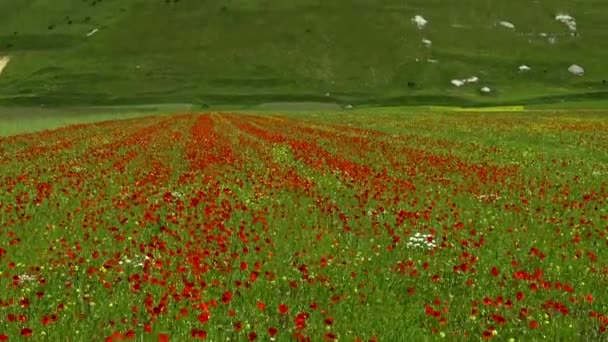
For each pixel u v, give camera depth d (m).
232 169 23.44
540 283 9.45
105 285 9.07
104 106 138.00
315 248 12.00
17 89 151.88
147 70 163.50
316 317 8.30
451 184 20.55
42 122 66.44
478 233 13.55
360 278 10.09
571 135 45.56
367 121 65.19
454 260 11.20
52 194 17.39
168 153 29.39
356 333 7.80
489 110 104.25
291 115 84.62
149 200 16.59
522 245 12.59
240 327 7.49
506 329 8.05
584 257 11.63
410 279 10.14
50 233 12.80
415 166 25.34
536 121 64.00
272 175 21.08
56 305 8.55
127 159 25.88
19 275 9.71
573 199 18.31
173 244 11.98
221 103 142.12
